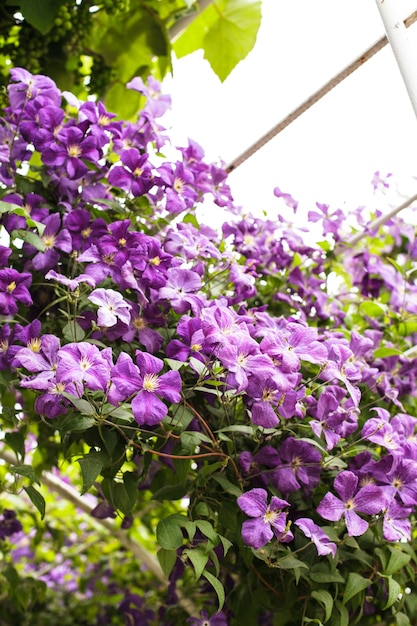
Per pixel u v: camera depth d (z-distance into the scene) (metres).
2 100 2.09
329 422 1.72
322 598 1.71
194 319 1.70
